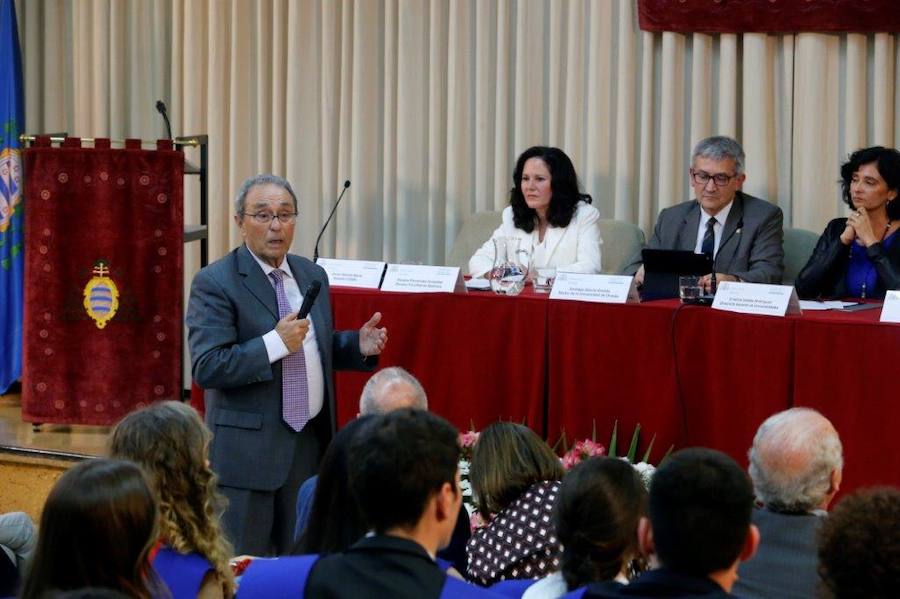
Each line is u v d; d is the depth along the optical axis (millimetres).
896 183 7426
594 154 9375
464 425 6980
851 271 7629
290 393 5730
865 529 2605
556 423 6816
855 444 6016
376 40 9992
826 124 8789
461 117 9719
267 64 10289
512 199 8344
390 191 10023
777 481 3947
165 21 10594
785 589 3785
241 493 5703
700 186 7848
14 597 4781
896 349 5910
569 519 3322
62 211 8289
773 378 6211
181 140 8695
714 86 9141
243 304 5707
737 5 8797
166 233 8258
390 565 2795
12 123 10047
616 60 9359
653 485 2875
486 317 6902
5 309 10000
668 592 2750
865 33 8641
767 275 7711
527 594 3367
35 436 8570
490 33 9641
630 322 6594
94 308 8344
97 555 2895
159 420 3754
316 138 10211
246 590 2865
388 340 7055
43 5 10797
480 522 4891
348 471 2945
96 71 10617
